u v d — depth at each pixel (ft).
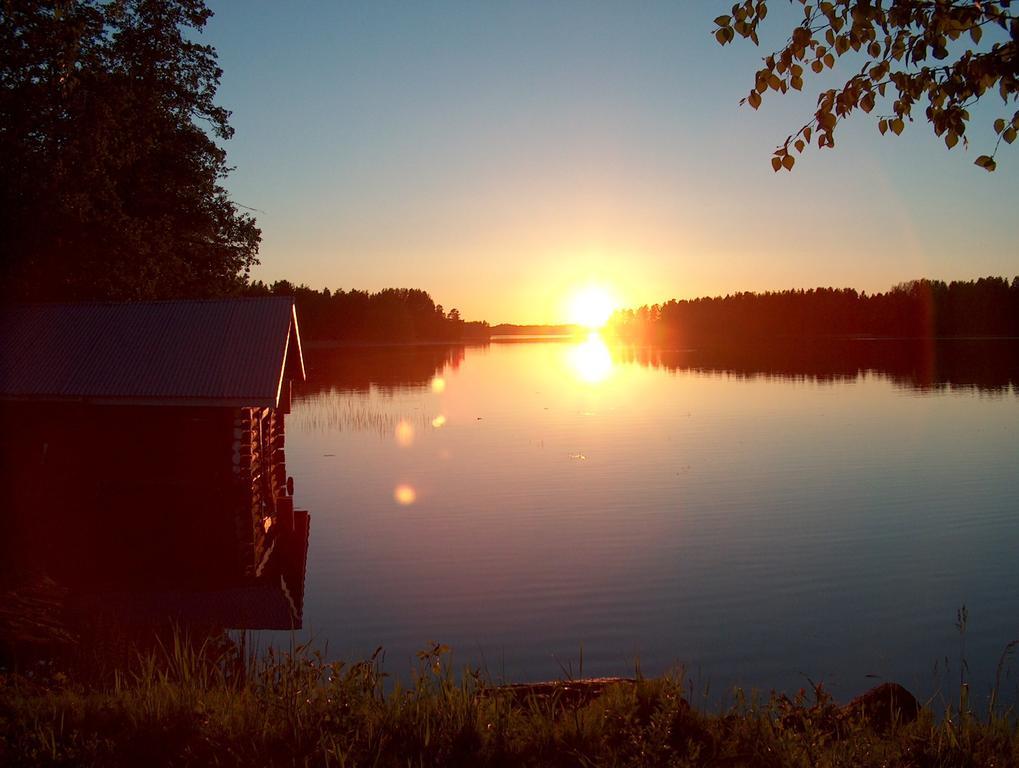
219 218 110.42
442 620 38.32
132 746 18.89
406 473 80.02
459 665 32.81
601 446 95.20
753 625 37.70
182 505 62.49
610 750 18.33
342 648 34.40
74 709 20.70
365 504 65.92
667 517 59.82
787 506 63.16
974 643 35.42
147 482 67.97
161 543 51.08
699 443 96.27
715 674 32.24
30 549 48.08
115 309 75.51
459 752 18.69
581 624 37.86
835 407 130.93
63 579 42.39
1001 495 66.28
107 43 93.25
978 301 426.10
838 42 19.75
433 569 46.85
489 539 53.83
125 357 69.92
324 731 19.25
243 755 18.44
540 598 41.63
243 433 67.51
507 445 97.30
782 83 20.25
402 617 38.65
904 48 19.08
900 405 131.64
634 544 52.21
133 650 31.04
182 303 75.66
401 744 18.99
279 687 21.91
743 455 87.45
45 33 77.61
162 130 101.14
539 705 21.57
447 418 125.49
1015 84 17.57
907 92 19.15
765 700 29.27
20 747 18.42
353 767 17.80
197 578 43.75
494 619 38.55
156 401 66.28
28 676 26.35
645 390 168.04
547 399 152.97
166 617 36.83
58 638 31.60
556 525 57.62
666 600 41.27
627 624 37.83
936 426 107.34
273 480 74.43
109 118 85.51
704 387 172.76
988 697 29.09
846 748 18.53
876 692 23.39
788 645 35.27
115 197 89.71
